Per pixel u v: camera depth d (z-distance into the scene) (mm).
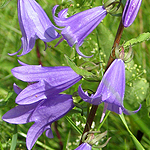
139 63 402
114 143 359
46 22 269
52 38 266
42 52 422
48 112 267
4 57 418
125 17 245
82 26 258
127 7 245
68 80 266
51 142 362
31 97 259
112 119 370
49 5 390
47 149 343
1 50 420
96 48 347
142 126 307
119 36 260
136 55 405
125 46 269
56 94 267
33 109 268
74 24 257
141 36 269
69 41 257
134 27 427
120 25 258
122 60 252
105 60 353
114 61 251
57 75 265
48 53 420
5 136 338
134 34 422
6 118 266
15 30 411
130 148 353
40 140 360
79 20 258
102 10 260
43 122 268
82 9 362
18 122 268
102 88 245
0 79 393
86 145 257
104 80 245
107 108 256
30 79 260
